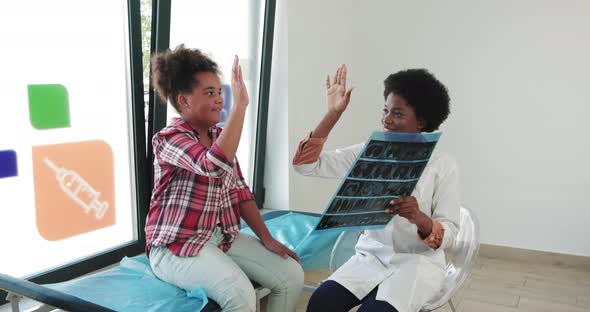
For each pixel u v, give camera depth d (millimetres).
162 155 1510
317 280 2881
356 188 1316
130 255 2318
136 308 1445
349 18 3691
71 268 2041
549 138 3221
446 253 1765
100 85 2141
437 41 3449
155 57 1627
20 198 1884
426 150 1383
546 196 3270
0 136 1796
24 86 1854
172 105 1620
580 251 3217
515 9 3207
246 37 2986
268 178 3283
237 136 1369
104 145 2188
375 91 3691
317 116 3453
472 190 3479
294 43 3104
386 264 1584
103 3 2113
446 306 2631
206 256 1520
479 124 3398
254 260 1638
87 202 2139
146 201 2367
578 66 3098
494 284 2947
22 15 1832
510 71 3270
